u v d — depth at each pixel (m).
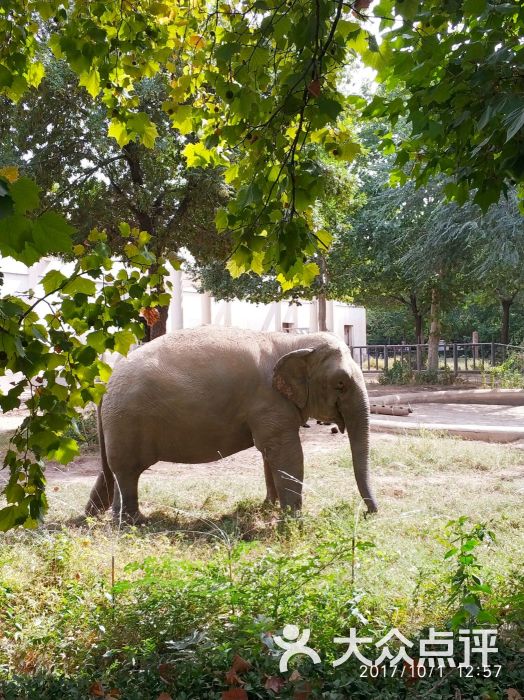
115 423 7.55
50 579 5.19
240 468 11.21
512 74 3.47
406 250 27.67
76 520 7.62
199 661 3.71
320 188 3.57
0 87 3.68
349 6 3.35
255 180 3.77
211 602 4.25
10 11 4.16
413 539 6.33
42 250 1.95
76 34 4.22
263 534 7.02
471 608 3.69
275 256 3.57
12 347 2.65
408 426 13.95
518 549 5.64
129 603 4.56
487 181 4.06
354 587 4.43
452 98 3.90
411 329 49.75
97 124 13.69
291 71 3.88
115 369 7.75
